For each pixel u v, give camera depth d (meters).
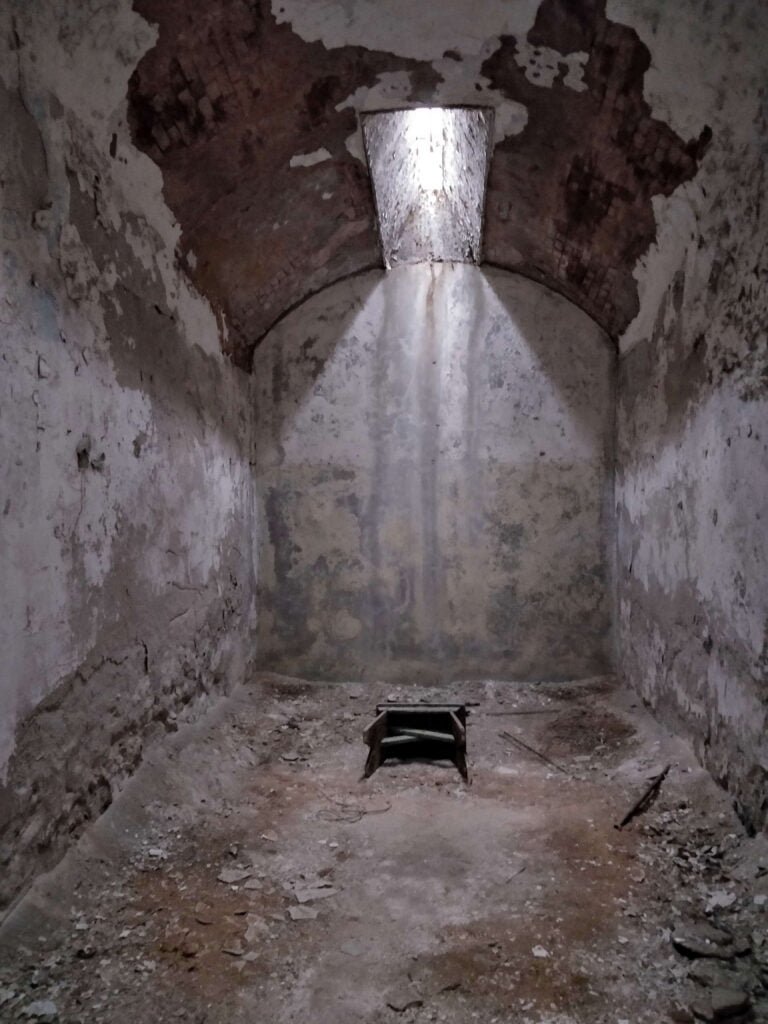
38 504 2.57
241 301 5.12
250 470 5.66
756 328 2.95
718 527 3.36
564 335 5.69
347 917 2.60
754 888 2.62
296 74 3.48
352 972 2.29
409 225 5.53
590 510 5.67
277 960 2.35
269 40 3.22
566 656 5.68
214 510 4.72
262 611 5.80
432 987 2.21
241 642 5.36
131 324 3.43
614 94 3.37
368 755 4.04
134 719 3.41
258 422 5.80
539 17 3.17
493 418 5.75
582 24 3.12
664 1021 2.06
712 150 3.22
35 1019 2.06
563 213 4.52
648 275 4.42
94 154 3.03
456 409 5.78
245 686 5.38
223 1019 2.09
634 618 5.03
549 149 4.01
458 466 5.77
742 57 2.79
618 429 5.53
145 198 3.54
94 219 3.05
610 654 5.64
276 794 3.70
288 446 5.83
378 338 5.82
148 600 3.61
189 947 2.40
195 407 4.36
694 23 2.83
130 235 3.42
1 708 2.34
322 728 4.75
